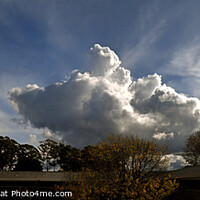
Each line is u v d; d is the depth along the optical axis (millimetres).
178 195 19469
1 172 31172
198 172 21172
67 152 60594
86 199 13859
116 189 13305
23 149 62938
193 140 47906
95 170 14648
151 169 14656
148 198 13148
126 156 14898
